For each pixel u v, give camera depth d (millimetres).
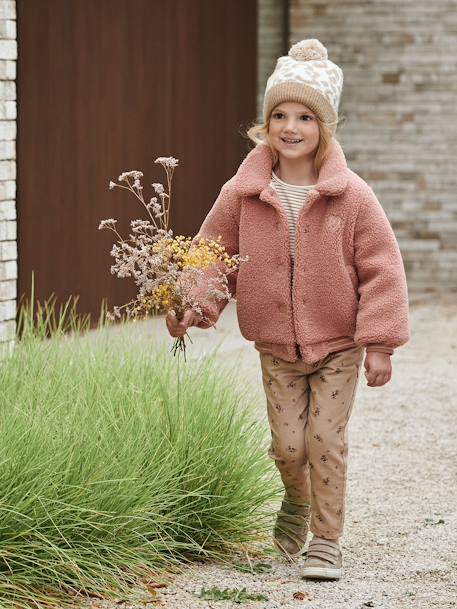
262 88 13703
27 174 9359
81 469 4426
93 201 10328
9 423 4449
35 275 9547
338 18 13359
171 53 11508
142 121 11070
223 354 9367
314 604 4266
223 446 4898
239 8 12688
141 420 4773
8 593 4082
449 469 6355
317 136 4605
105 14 10422
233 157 12734
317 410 4598
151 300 4531
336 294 4566
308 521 4836
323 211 4574
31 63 9375
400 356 9867
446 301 13000
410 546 5016
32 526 4211
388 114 13461
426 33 13305
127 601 4195
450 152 13453
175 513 4688
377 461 6512
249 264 4633
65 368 5246
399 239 13617
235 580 4508
